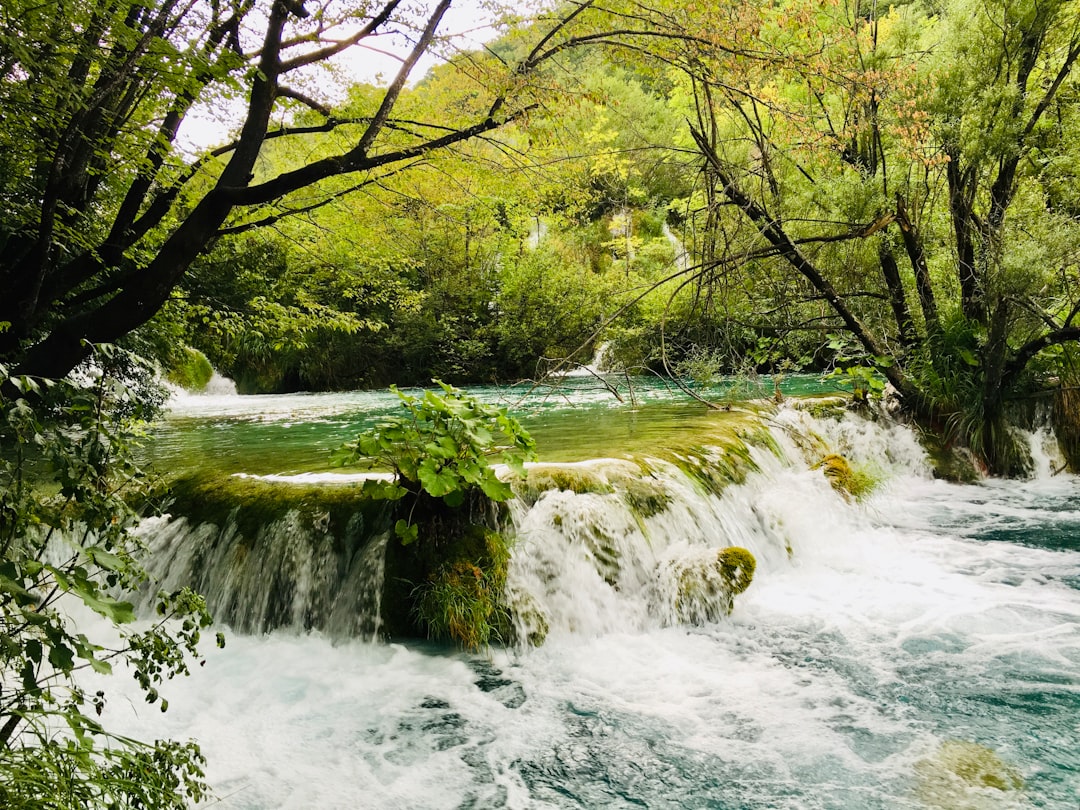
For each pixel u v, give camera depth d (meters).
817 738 3.11
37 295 4.35
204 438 7.98
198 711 3.42
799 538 5.68
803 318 9.17
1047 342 7.32
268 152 8.58
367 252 8.99
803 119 5.83
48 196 4.11
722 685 3.62
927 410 8.27
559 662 3.88
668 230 23.84
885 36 8.69
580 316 18.77
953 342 8.02
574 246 23.67
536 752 3.08
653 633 4.23
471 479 3.97
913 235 7.97
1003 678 3.59
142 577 2.05
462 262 18.14
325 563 4.31
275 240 9.58
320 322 10.21
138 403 2.20
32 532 1.90
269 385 17.45
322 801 2.76
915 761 2.90
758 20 4.78
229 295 10.52
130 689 3.56
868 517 6.38
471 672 3.78
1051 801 2.60
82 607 4.36
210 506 4.84
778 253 7.07
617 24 5.13
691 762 2.97
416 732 3.25
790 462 7.11
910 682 3.59
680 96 10.51
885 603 4.64
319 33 4.94
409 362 19.25
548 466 4.91
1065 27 7.82
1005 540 5.91
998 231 7.73
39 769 1.65
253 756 3.06
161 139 4.82
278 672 3.79
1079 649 3.89
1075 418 7.90
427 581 4.08
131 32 3.88
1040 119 8.52
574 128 6.10
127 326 4.38
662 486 5.01
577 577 4.28
